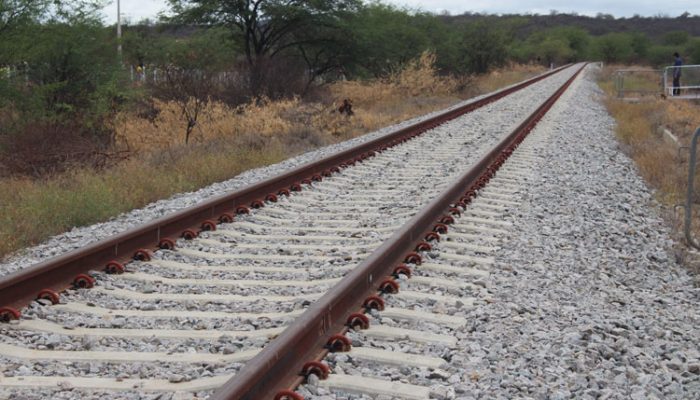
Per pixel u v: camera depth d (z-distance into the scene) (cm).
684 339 591
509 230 911
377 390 452
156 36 3538
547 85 4609
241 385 388
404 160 1484
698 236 964
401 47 4581
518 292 673
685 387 486
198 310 621
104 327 578
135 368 499
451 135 1908
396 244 703
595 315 627
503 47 6469
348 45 3853
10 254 830
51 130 1691
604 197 1164
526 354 521
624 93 3797
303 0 3566
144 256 759
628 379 494
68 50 2070
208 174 1356
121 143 1969
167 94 2409
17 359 512
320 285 673
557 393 456
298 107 2483
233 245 829
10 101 1920
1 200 1120
